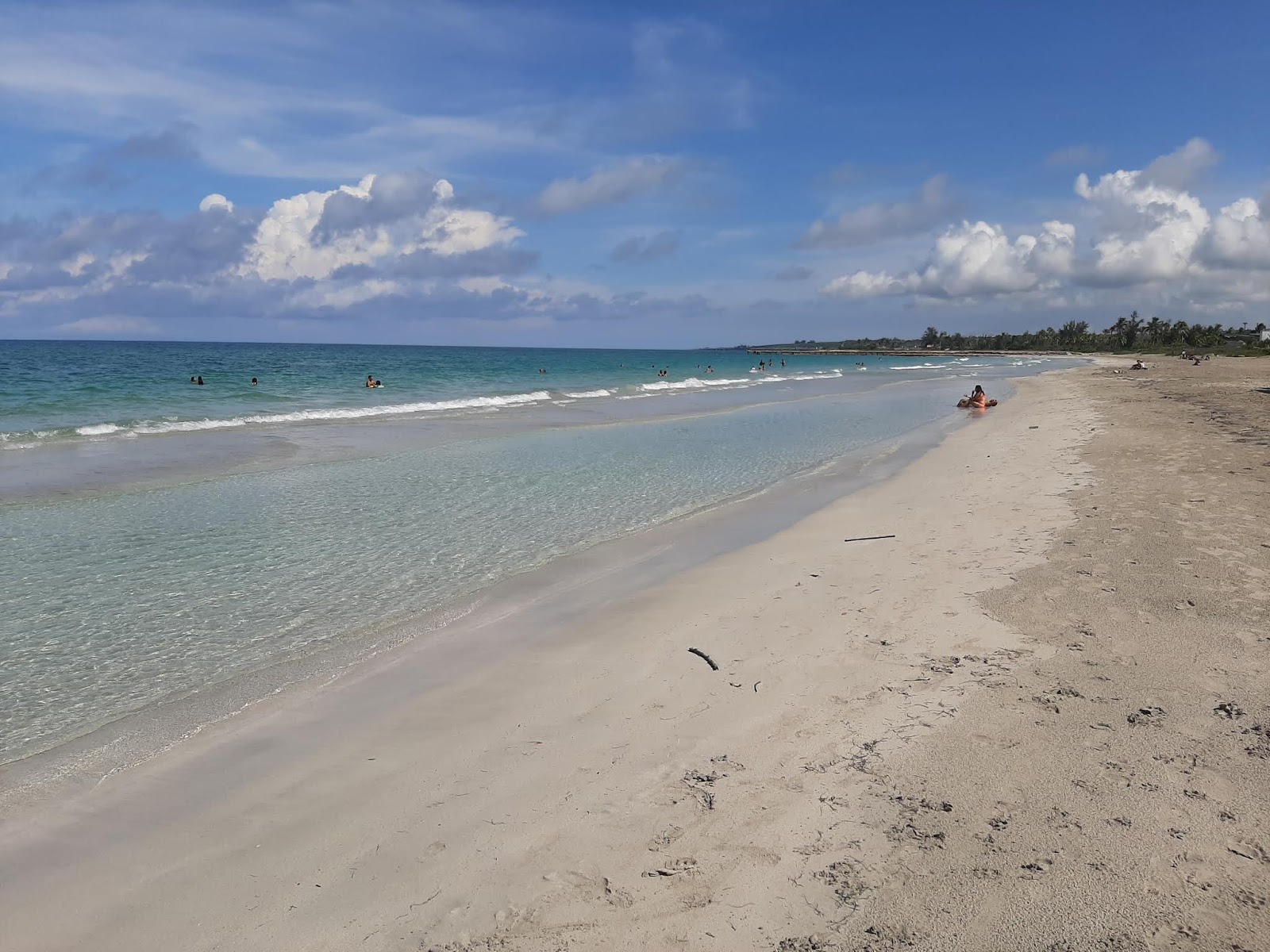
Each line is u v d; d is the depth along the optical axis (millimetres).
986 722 5340
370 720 5863
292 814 4629
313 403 33250
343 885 3955
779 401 38625
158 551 10555
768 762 5004
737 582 9094
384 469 17172
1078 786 4508
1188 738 4996
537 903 3760
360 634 7703
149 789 4945
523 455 19594
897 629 7238
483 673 6707
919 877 3812
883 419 29391
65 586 9039
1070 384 49375
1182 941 3322
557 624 7918
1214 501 11570
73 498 13578
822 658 6676
